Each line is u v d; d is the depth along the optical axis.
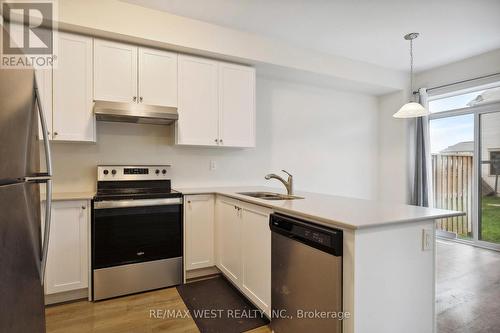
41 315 1.32
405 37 3.08
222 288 2.51
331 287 1.34
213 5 2.46
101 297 2.26
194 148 3.21
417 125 4.11
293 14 2.62
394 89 4.18
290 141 3.83
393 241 1.41
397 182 4.30
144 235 2.42
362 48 3.37
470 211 3.98
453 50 3.44
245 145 3.07
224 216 2.57
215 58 2.92
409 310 1.48
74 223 2.18
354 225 1.26
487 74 3.49
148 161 2.97
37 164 1.38
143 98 2.57
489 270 2.93
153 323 1.95
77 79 2.35
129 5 2.42
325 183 4.11
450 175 4.23
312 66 3.38
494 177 3.72
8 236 0.99
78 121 2.35
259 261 1.96
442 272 2.88
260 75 3.53
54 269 2.12
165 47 2.65
